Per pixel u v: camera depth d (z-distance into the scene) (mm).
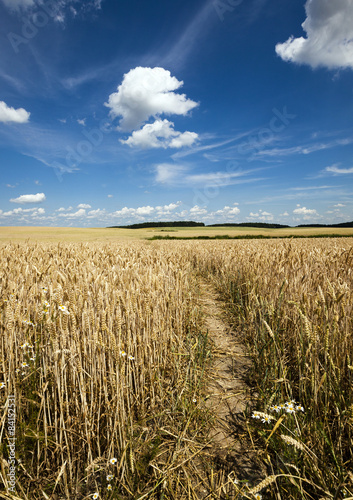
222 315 5984
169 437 2490
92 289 3020
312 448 1990
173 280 4871
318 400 2457
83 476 2070
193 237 51781
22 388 2416
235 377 3531
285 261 5367
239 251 10273
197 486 2020
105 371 2393
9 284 3064
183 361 3703
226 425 2639
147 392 2836
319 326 2723
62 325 2162
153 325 3209
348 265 4840
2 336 2344
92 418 2199
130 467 2047
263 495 1866
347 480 1693
